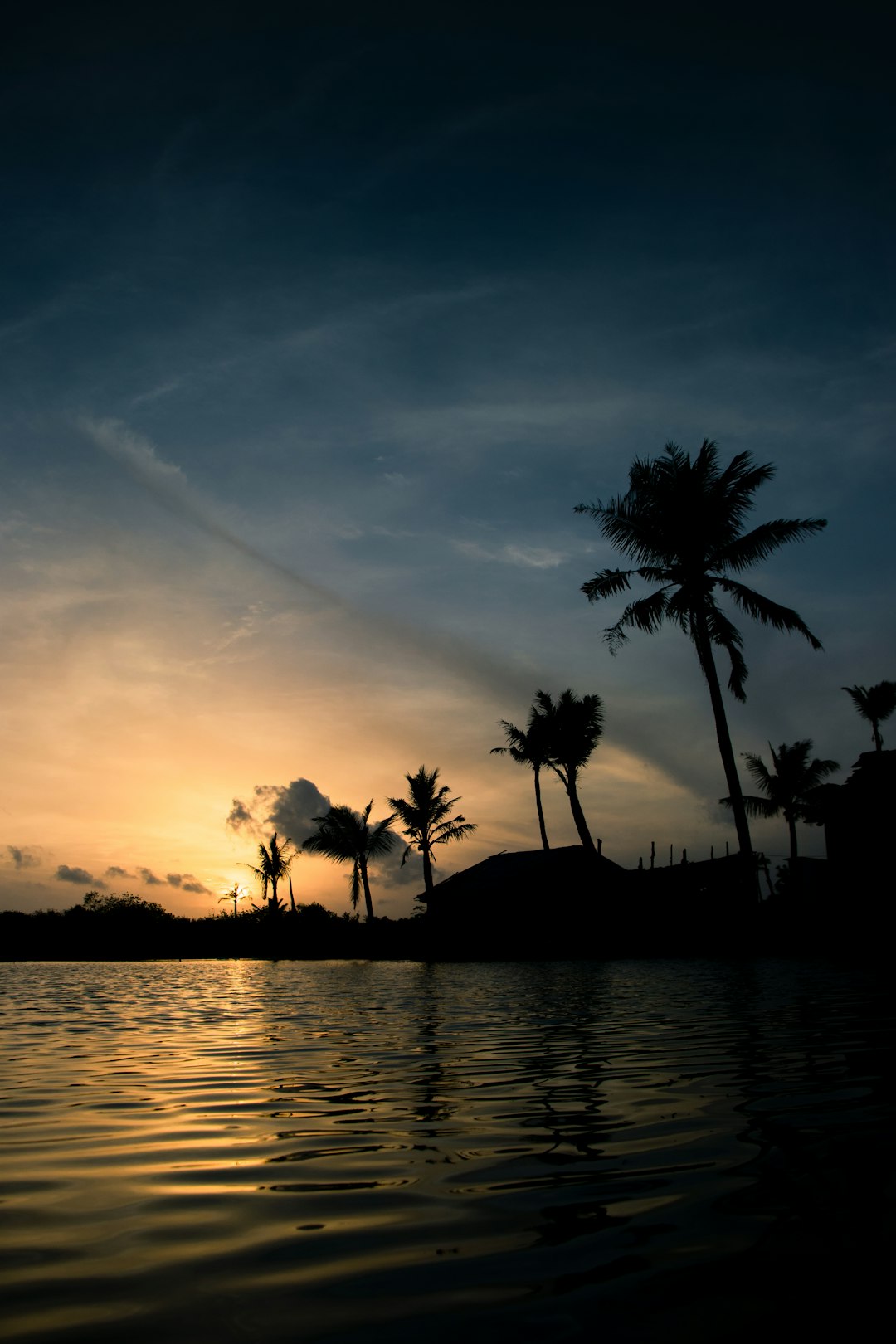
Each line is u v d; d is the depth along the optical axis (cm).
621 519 2631
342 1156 377
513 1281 231
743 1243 254
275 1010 1267
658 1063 614
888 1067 572
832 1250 247
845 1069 564
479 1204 300
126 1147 402
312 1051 762
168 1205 309
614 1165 345
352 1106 494
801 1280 227
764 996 1143
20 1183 341
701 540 2567
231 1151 391
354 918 5644
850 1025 812
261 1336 202
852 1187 304
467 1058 683
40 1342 200
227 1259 253
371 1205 302
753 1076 544
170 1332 205
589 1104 472
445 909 4253
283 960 4594
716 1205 289
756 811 4312
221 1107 500
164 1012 1268
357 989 1773
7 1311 218
